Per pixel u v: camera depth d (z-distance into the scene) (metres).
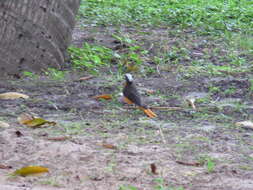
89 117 10.32
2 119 10.02
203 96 12.22
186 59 16.47
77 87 12.85
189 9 26.22
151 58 16.52
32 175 7.25
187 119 10.34
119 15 24.34
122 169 7.43
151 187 6.84
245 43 18.47
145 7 26.86
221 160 7.87
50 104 11.15
